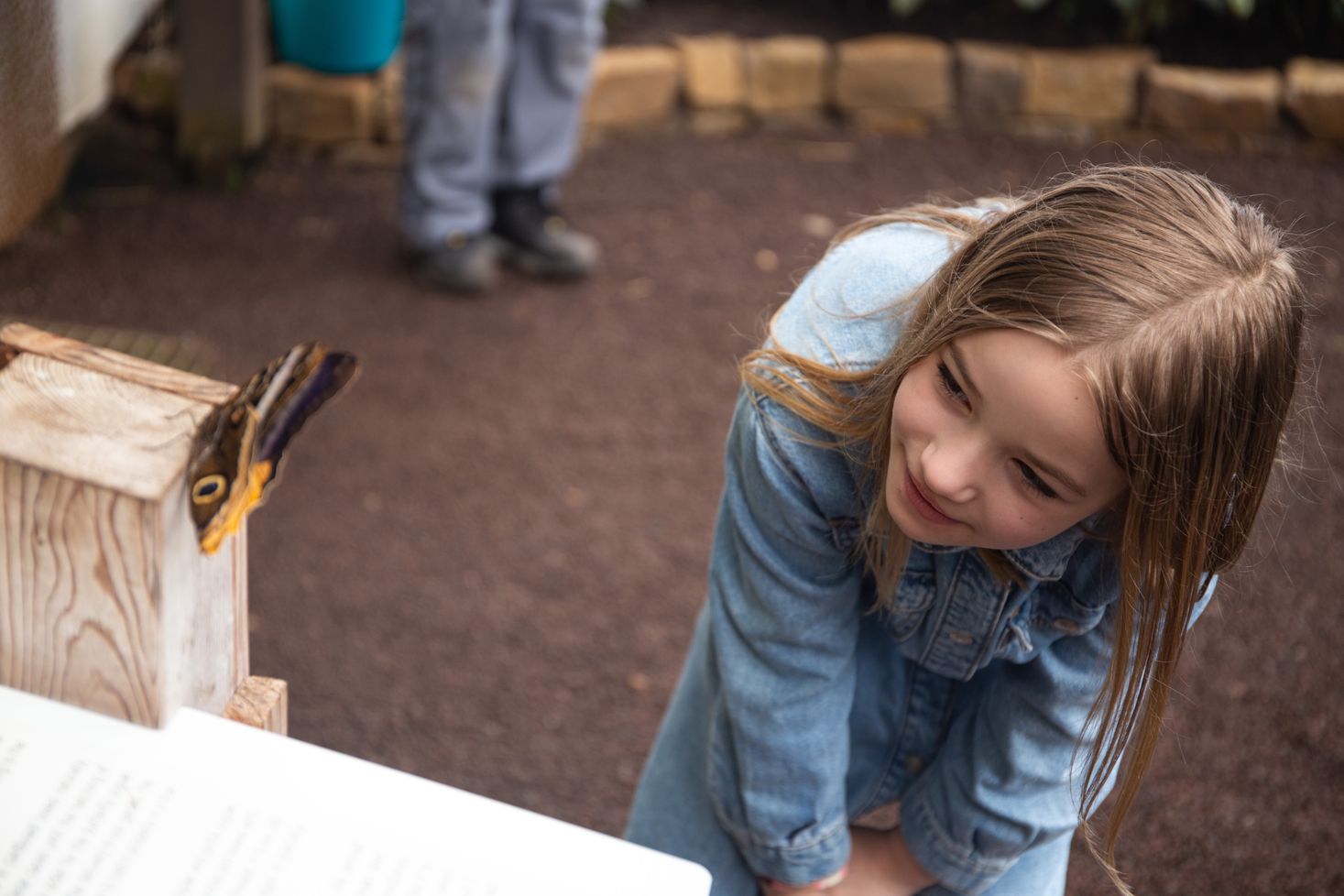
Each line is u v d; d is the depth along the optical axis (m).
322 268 3.42
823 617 1.24
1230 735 2.48
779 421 1.16
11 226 3.27
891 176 4.09
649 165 4.03
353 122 3.83
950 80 4.32
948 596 1.24
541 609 2.62
